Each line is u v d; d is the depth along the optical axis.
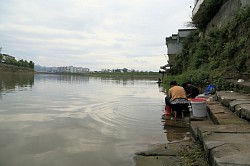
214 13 19.91
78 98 16.98
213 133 4.64
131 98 17.61
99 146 6.24
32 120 9.30
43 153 5.70
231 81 11.11
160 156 5.36
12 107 12.25
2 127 8.11
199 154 4.87
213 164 3.40
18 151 5.82
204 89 14.47
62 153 5.71
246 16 12.23
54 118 9.77
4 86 26.72
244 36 12.11
